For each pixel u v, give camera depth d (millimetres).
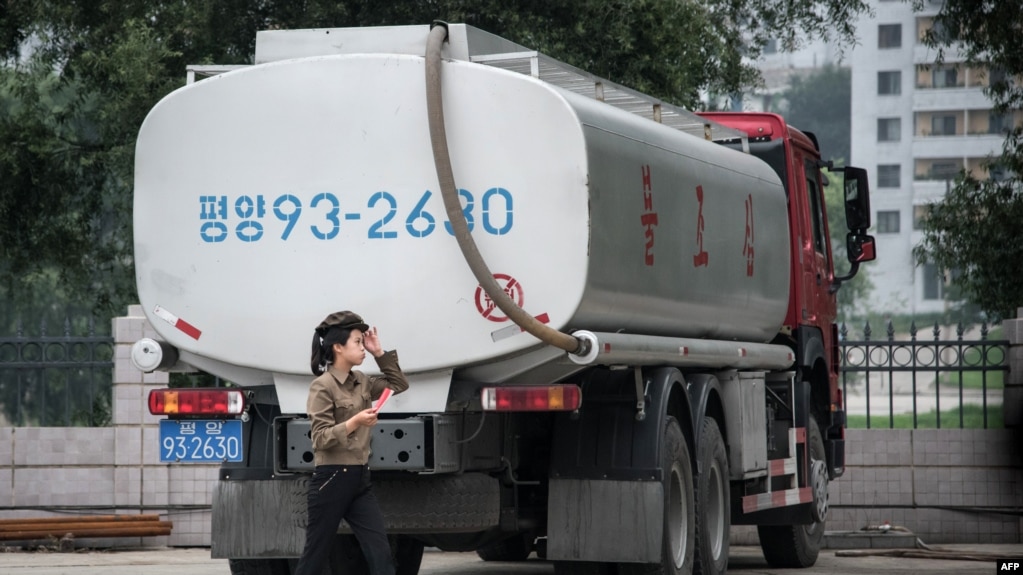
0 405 67188
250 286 16250
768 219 22359
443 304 15734
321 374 15398
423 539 18609
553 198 15383
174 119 16484
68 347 26953
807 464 24125
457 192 15555
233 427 16703
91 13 41344
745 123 24844
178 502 26531
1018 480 28438
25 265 43875
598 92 17766
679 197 18125
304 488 16641
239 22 39906
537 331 15109
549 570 24344
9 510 26359
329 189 16047
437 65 15656
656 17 38062
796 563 24828
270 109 16234
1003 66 39906
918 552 26312
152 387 26641
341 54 16219
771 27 43781
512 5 37844
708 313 19438
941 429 28734
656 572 17375
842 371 29094
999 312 39062
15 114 43094
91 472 26562
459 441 16141
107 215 47094
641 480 16969
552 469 17219
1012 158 38875
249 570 18391
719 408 20297
